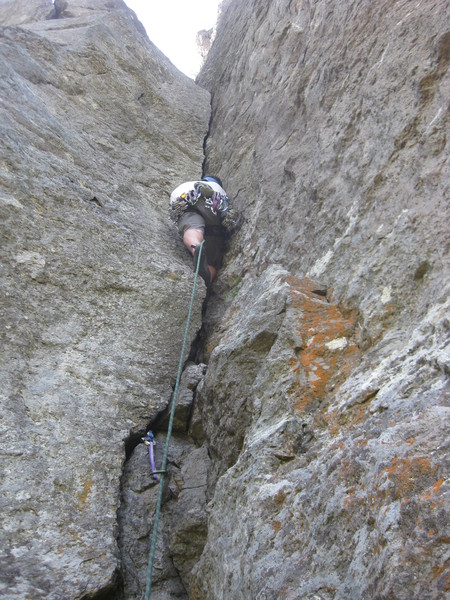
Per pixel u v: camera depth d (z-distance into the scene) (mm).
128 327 4688
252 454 3230
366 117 4512
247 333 3973
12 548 3109
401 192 3793
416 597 1884
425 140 3727
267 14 7906
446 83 3777
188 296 5141
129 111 7602
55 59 7539
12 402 3738
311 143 5285
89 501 3498
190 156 7715
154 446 4117
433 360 2648
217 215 5953
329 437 2961
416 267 3326
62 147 6082
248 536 2842
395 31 4551
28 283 4488
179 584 3504
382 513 2172
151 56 9125
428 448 2227
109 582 3117
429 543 1949
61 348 4262
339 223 4301
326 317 3746
